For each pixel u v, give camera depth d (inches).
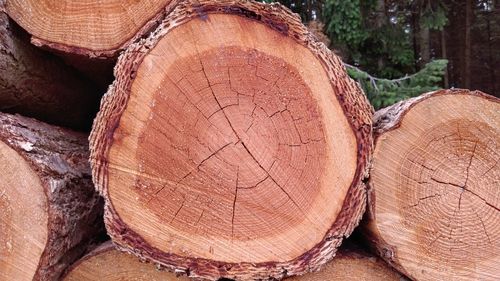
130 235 35.7
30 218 36.0
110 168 35.6
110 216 35.8
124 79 35.4
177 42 35.2
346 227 36.8
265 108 35.9
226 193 35.7
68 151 44.7
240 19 35.6
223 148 35.5
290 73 36.1
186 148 35.4
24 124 42.7
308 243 36.3
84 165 45.7
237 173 35.6
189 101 35.3
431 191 39.1
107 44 41.0
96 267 39.6
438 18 136.6
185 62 35.2
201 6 35.5
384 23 129.7
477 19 214.8
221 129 35.4
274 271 36.1
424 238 39.2
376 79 109.0
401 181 38.8
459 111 39.3
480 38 218.4
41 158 38.2
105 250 39.6
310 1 141.6
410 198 38.9
